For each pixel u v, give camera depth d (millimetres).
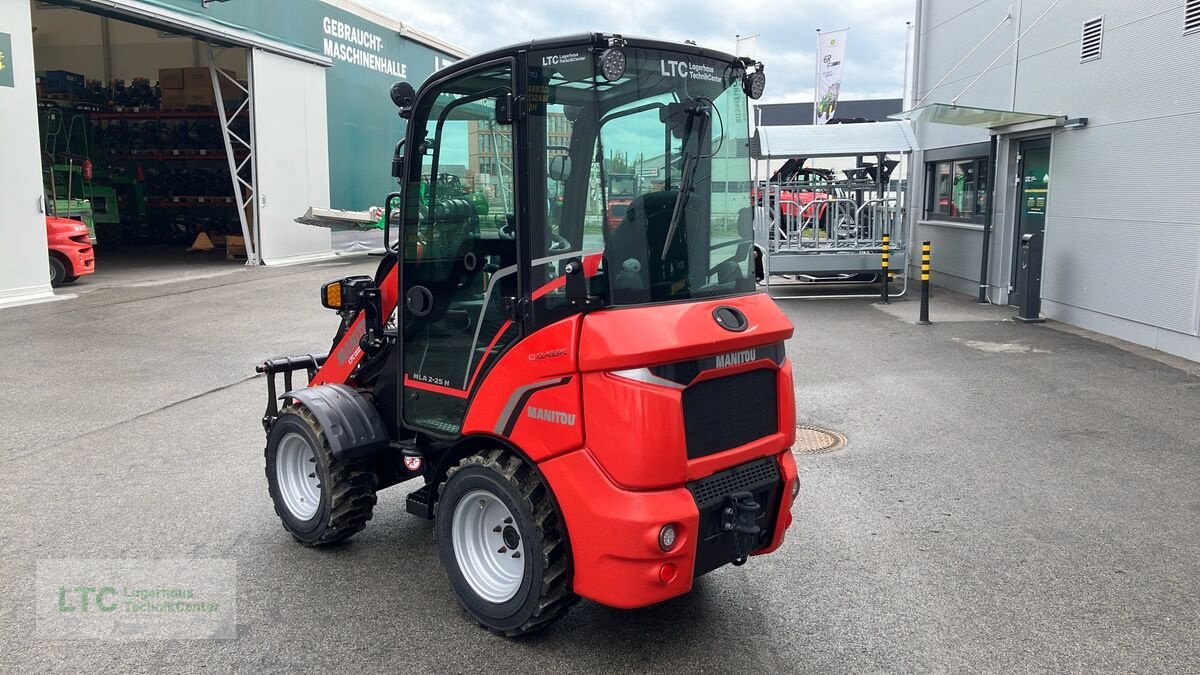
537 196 3500
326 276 16359
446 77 3840
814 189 14266
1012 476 5945
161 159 20609
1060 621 3982
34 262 12750
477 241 3834
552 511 3541
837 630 3910
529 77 3451
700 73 3836
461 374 4004
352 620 3963
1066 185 11523
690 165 3758
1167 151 9500
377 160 22953
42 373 8766
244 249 19172
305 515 4695
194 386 8375
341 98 21109
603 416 3316
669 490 3354
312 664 3588
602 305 3410
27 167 12492
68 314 11922
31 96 12469
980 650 3732
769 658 3670
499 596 3779
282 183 18500
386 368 4660
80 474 5922
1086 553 4715
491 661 3629
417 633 3850
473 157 3816
